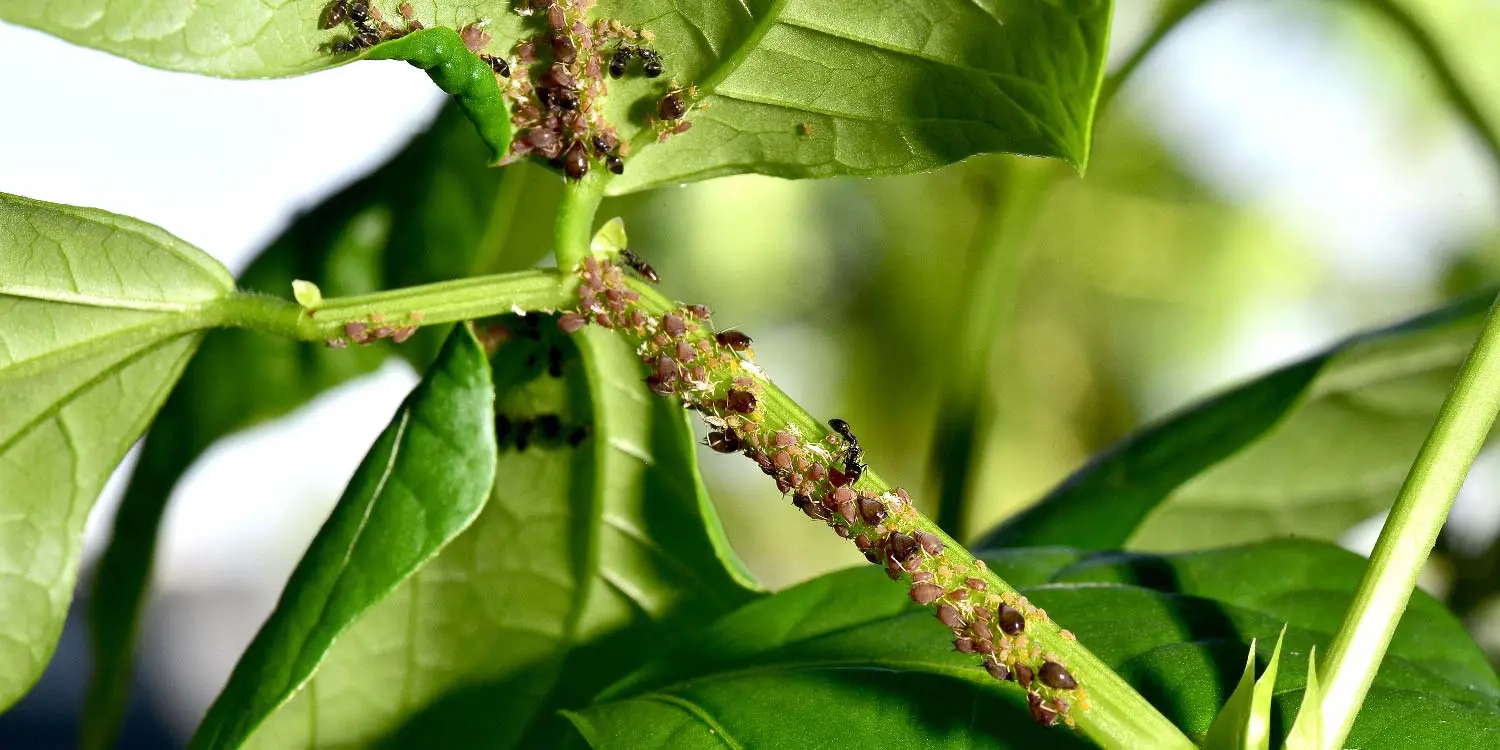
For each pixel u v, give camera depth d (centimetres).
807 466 23
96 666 28
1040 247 43
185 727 47
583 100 23
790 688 23
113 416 23
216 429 28
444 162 28
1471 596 31
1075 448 45
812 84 23
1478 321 27
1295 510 31
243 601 48
